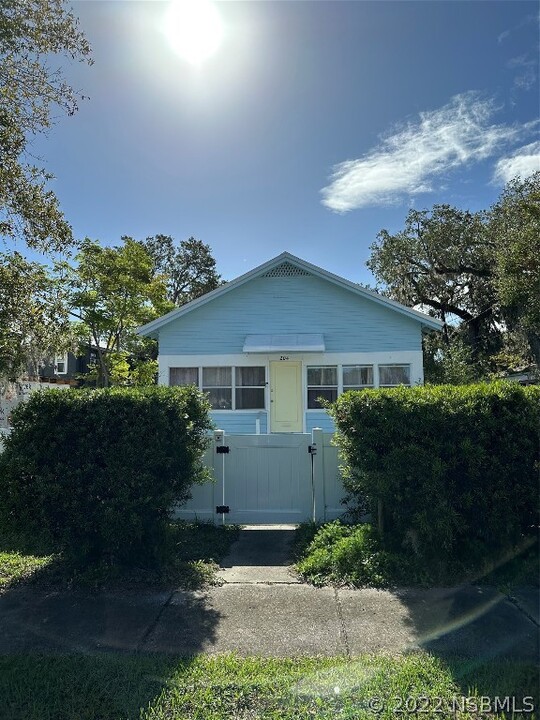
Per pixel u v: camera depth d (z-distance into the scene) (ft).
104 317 60.34
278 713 9.55
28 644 12.44
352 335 47.83
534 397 17.93
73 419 17.26
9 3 18.54
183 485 18.75
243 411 47.52
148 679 10.73
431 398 18.02
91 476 17.19
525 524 17.79
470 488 17.62
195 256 152.25
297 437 24.07
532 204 50.80
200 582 16.78
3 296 22.13
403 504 17.76
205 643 12.49
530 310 51.52
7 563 18.40
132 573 17.25
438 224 87.81
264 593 15.89
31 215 20.85
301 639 12.65
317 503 23.67
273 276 48.67
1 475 16.84
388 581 16.56
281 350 45.39
